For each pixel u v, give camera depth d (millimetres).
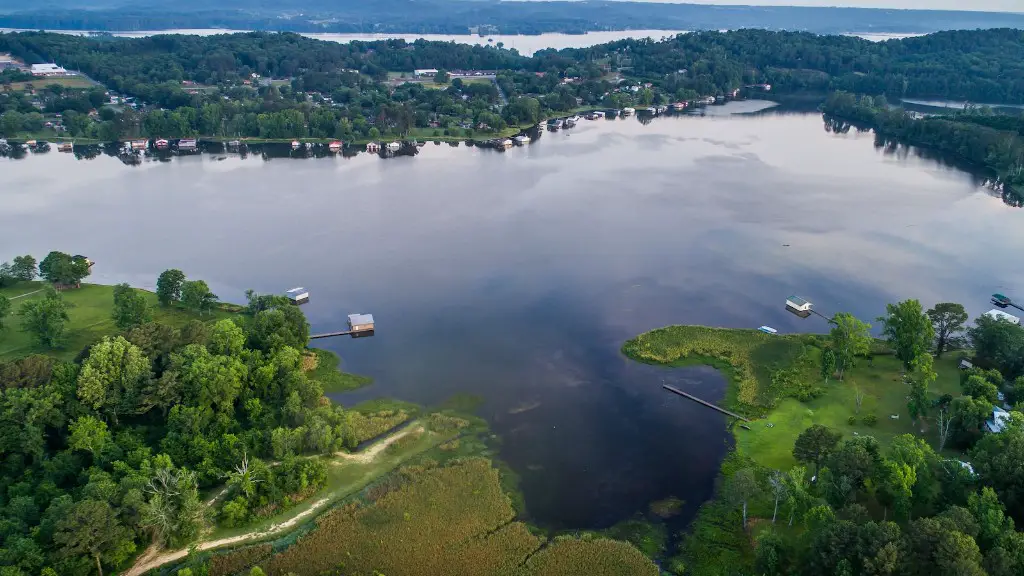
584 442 146000
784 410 154375
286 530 120062
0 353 173750
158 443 137875
